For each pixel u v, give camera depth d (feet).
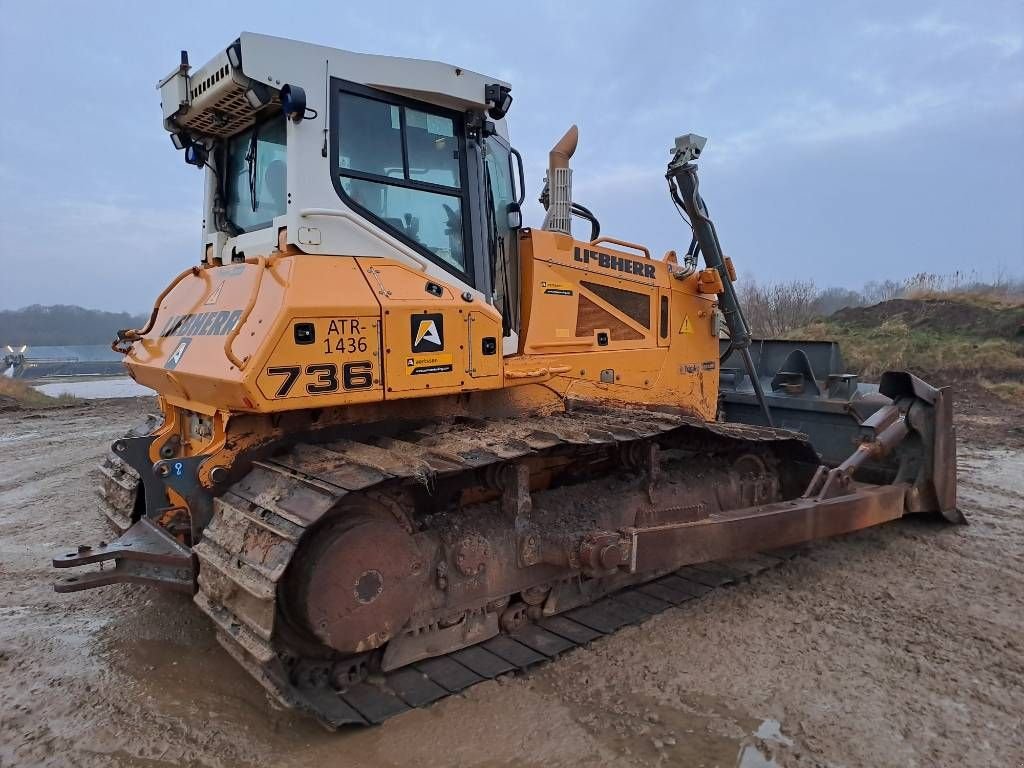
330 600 10.53
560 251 16.21
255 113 13.80
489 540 12.92
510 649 12.99
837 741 10.46
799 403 22.53
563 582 14.37
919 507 19.74
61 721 11.07
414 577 11.54
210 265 15.48
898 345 59.16
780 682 12.12
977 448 31.96
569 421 14.35
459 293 13.12
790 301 84.28
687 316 19.47
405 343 12.04
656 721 10.99
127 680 12.32
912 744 10.39
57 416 48.06
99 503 16.43
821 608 15.11
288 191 12.12
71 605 15.49
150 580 12.16
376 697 11.44
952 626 14.26
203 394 12.08
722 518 15.02
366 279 12.10
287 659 11.04
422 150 13.93
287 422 12.41
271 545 10.07
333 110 12.51
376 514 11.49
